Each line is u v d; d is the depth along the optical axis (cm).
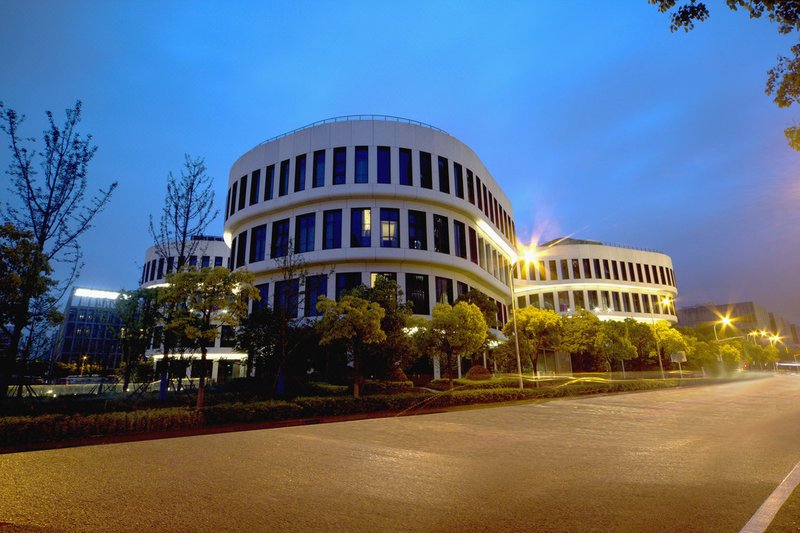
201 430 1280
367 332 1975
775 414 1636
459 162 3722
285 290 2397
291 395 2119
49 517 517
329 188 3275
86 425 1120
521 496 602
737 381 5109
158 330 2139
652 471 744
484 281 3981
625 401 2359
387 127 3431
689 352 5078
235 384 2634
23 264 1288
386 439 1119
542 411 1862
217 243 5700
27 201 1425
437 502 577
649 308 7006
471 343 2364
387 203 3306
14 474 727
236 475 724
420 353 2477
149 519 513
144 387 1978
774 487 626
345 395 2116
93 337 7469
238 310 1558
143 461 835
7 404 1345
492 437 1149
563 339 3706
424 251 3281
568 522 498
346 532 473
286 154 3534
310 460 847
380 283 2514
